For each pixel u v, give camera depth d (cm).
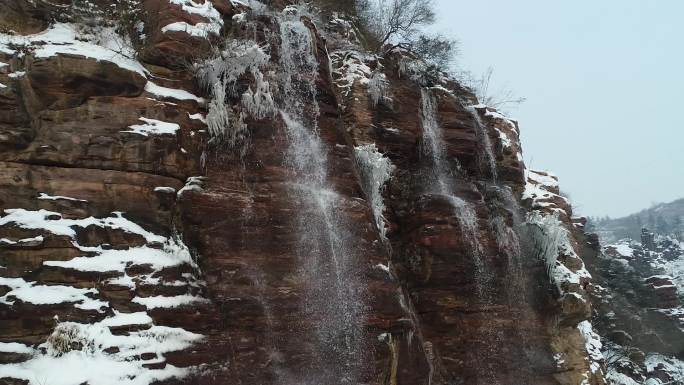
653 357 3181
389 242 1080
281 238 778
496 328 1127
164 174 744
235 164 798
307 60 938
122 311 629
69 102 711
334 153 905
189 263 718
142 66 790
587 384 1303
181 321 662
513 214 1352
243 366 675
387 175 1099
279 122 855
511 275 1209
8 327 582
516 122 1717
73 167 692
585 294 1398
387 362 801
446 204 1130
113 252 663
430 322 1061
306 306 754
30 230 631
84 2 826
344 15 1577
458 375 1038
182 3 834
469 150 1346
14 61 711
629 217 15288
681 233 10950
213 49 831
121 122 726
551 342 1275
